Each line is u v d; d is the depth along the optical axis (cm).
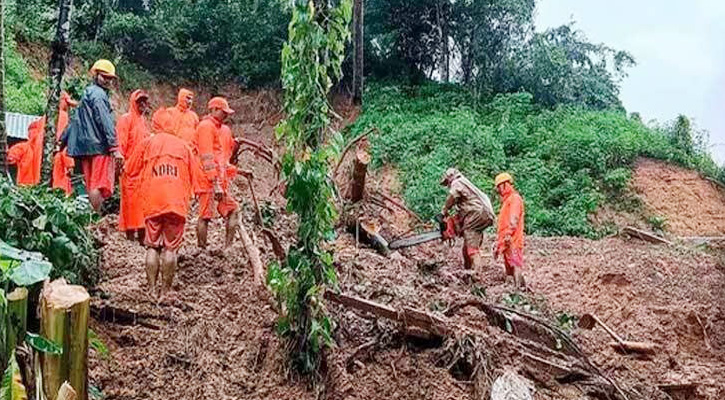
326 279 532
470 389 565
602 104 2933
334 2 588
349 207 992
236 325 565
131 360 500
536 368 619
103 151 706
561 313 880
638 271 1131
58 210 469
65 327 319
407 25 3017
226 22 2722
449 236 1066
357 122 2575
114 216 827
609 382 639
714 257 1309
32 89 1828
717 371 805
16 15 2141
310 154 518
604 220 2034
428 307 657
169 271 588
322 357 530
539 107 2680
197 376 506
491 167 2158
